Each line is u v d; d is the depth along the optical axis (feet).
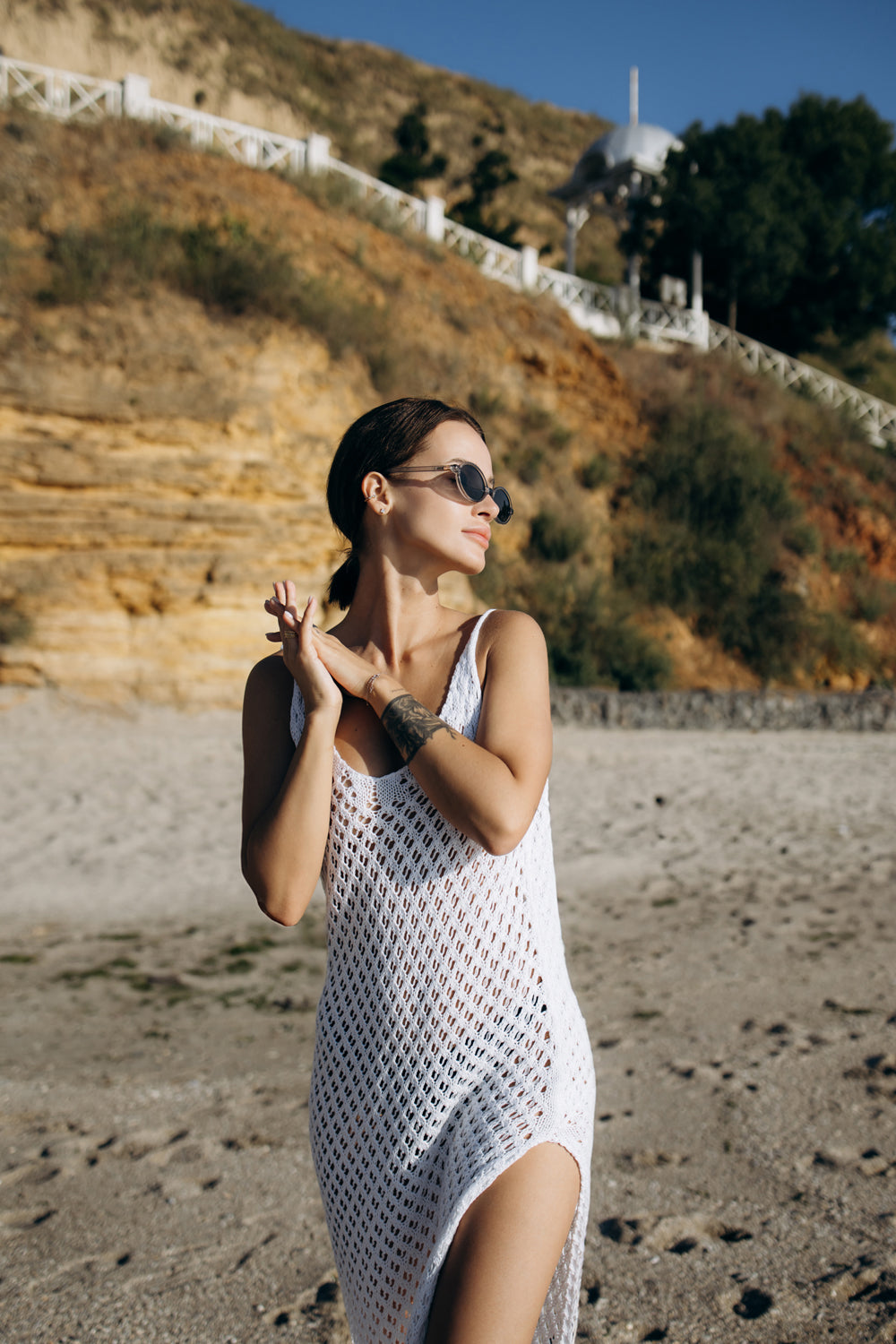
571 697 50.44
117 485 41.27
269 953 18.85
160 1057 13.84
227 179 55.06
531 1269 3.97
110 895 22.35
